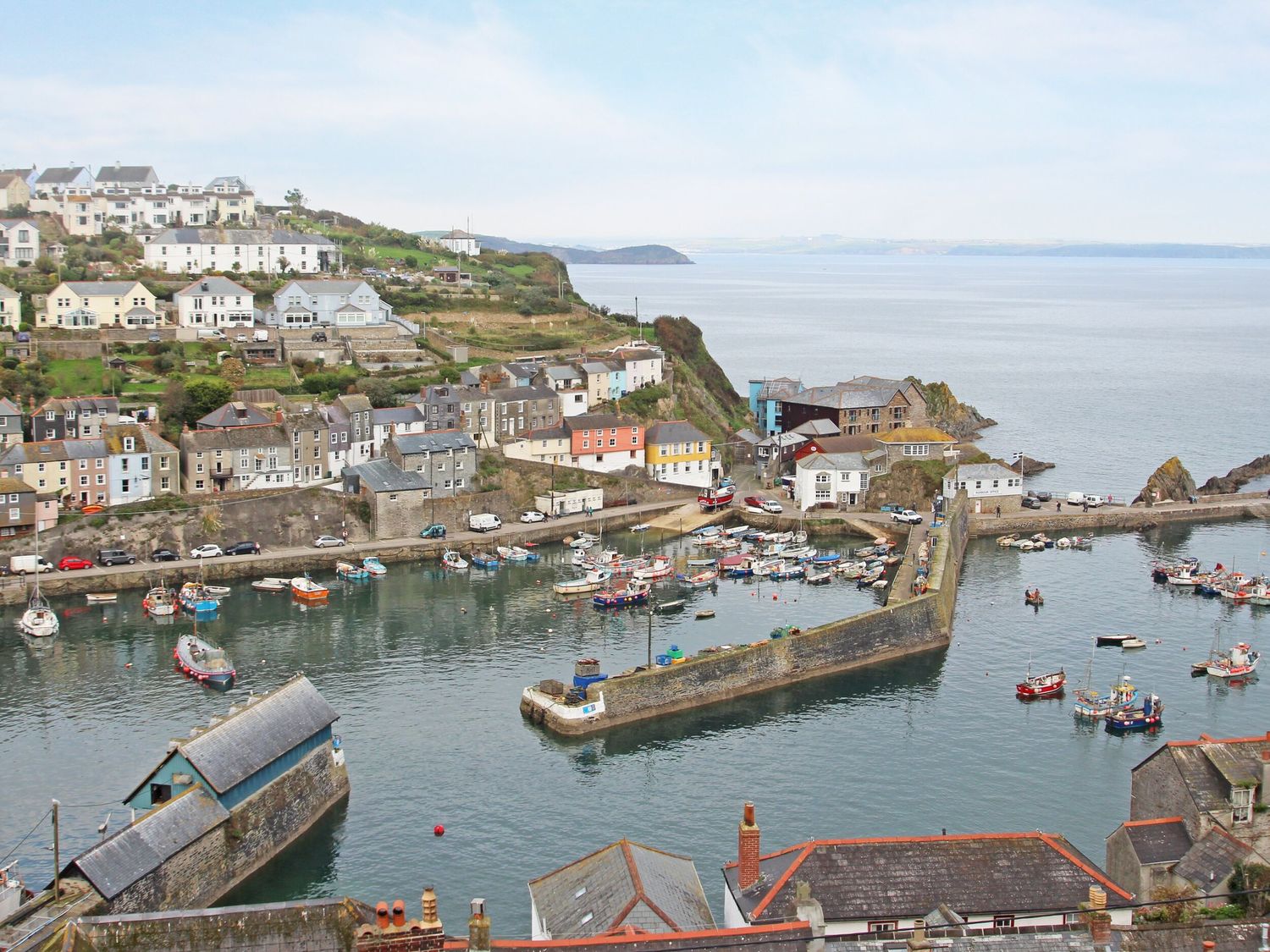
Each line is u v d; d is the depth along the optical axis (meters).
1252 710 138.62
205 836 93.94
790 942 62.62
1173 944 62.94
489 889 98.44
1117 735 131.12
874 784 118.00
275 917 69.38
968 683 147.62
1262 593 179.12
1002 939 63.47
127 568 183.12
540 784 118.25
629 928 65.50
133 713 134.75
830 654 151.50
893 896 71.31
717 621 168.62
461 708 137.50
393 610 174.50
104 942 67.81
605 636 162.62
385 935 53.62
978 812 112.00
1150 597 183.12
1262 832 78.62
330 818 110.56
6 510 181.75
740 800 114.75
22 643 158.50
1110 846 80.94
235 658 153.88
